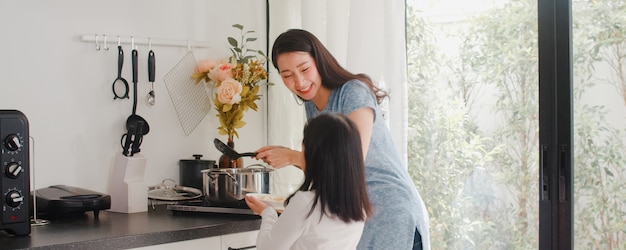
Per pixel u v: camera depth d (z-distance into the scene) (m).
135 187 2.50
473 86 2.48
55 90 2.51
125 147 2.57
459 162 2.53
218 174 2.39
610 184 2.17
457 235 2.55
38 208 2.35
